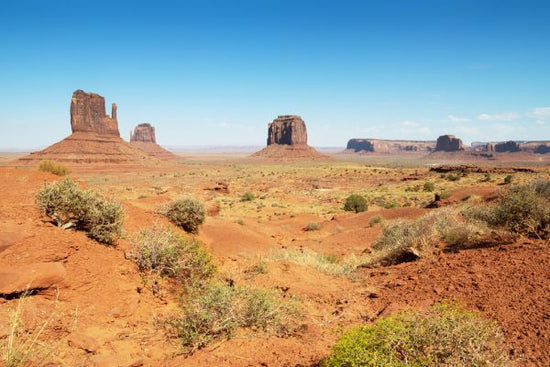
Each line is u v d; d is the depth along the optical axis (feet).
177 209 41.73
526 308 16.48
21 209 22.20
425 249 31.48
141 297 19.15
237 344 16.08
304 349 15.57
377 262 34.76
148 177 425.28
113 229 23.09
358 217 100.07
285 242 68.95
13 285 14.93
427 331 10.32
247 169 584.81
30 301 15.12
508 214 29.17
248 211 146.72
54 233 20.10
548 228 26.99
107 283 18.51
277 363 14.28
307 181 374.02
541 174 205.98
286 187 313.94
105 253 20.83
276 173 482.69
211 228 60.90
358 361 10.19
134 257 21.70
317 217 120.37
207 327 16.87
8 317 13.62
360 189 285.43
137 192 171.42
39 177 34.60
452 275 23.61
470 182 222.89
